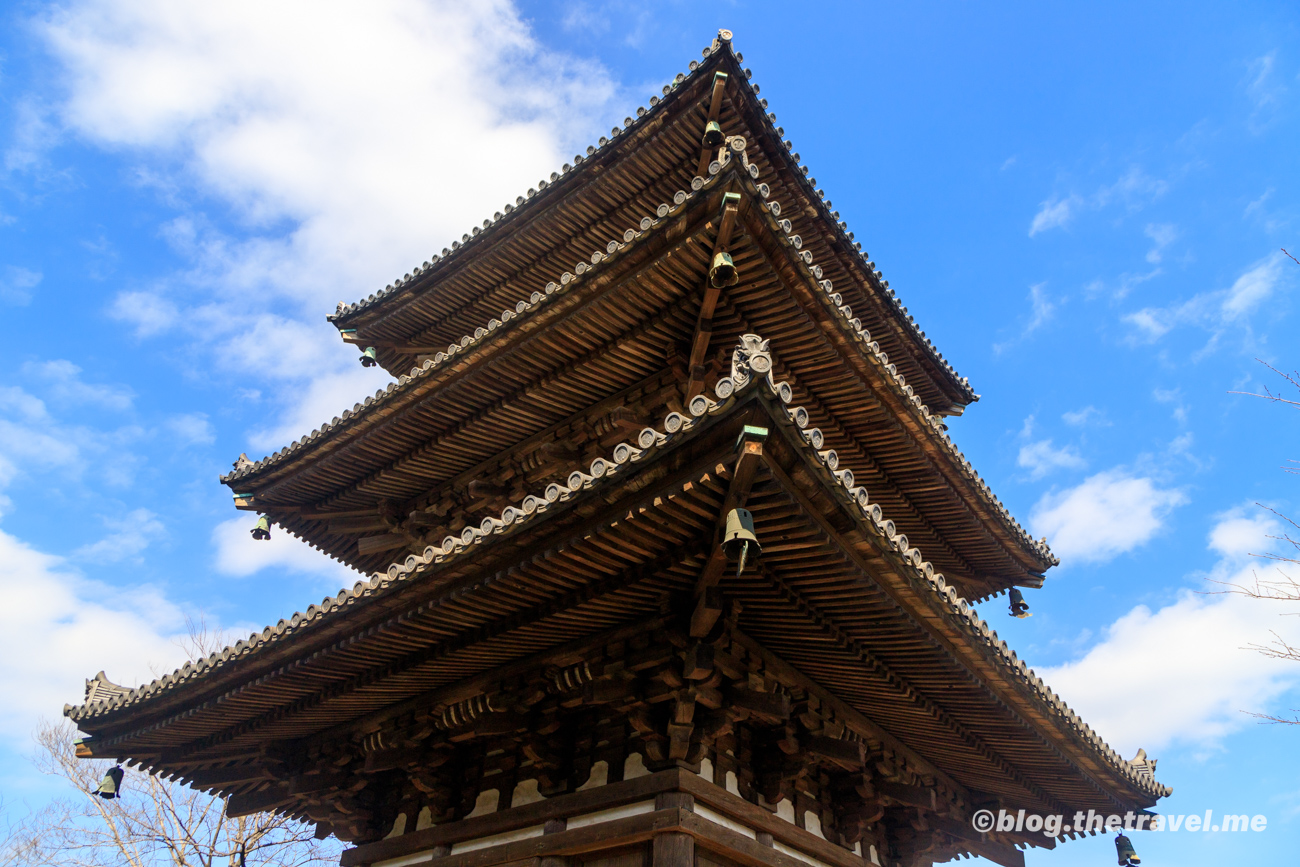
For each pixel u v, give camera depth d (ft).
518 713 33.86
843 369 43.91
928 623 30.04
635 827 29.19
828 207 57.00
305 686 35.78
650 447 24.45
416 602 30.48
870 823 39.73
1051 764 40.14
